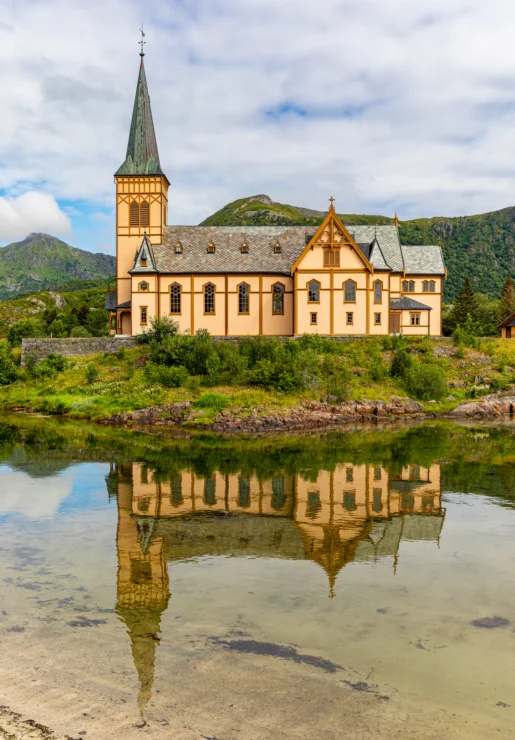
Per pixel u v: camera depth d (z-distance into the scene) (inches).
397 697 447.5
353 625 564.1
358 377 2470.5
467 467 1349.7
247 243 3097.9
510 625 568.7
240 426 2010.3
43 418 2209.6
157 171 3112.7
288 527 890.1
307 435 1871.3
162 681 464.8
